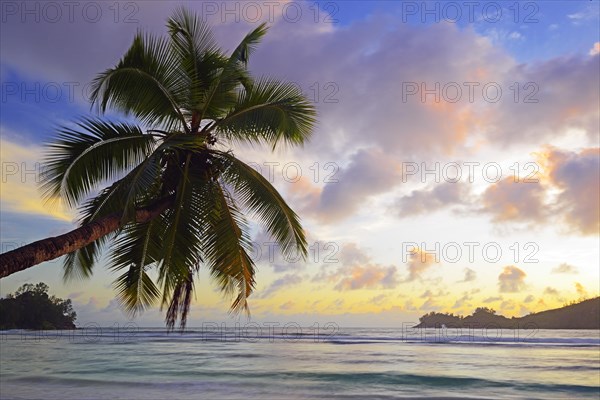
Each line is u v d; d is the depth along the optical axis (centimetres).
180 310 1155
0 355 4097
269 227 1286
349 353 4394
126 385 2431
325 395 2186
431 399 2108
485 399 2122
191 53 1292
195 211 1136
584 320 15150
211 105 1261
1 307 9594
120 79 1128
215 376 2769
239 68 1276
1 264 754
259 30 1268
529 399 2145
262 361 3625
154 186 1174
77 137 1106
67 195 1122
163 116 1225
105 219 950
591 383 2595
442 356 4128
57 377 2706
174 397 2103
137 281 1173
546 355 4244
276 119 1223
